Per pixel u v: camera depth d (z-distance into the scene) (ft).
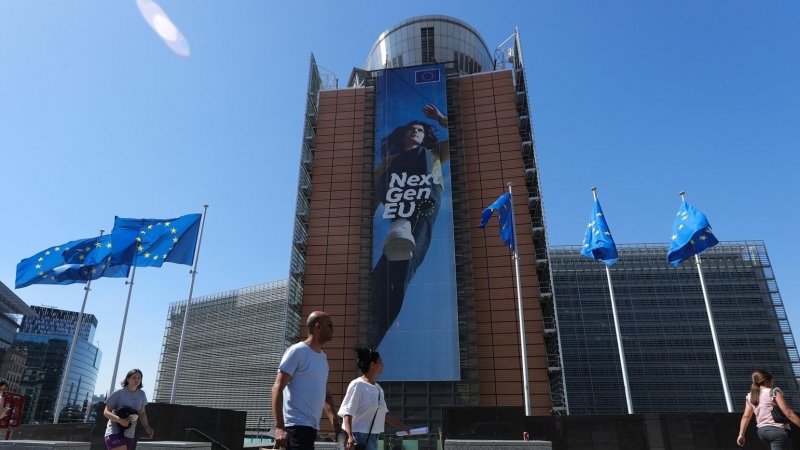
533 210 165.27
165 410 52.44
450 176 170.50
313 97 201.87
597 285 374.84
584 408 341.82
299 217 175.83
